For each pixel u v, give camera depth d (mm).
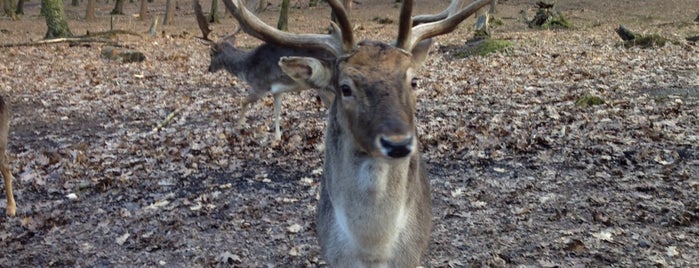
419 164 4895
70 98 14953
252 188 8672
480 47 18922
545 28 25609
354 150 4043
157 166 9781
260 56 10859
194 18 38250
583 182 8102
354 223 4195
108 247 7207
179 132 11641
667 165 8461
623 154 8953
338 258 4562
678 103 11547
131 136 11602
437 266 6273
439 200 7855
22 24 35406
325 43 4285
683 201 7355
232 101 14008
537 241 6676
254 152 10141
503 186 8156
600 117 10844
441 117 11633
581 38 21078
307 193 8398
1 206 8531
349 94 3900
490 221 7207
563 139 9734
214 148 10414
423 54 4492
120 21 36688
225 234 7340
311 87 4270
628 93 12633
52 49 23062
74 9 46469
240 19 4387
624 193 7695
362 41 4215
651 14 29406
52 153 10680
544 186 8070
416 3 40438
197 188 8820
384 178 4035
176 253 6969
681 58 15930
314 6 42750
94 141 11484
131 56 20094
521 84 14133
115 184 9102
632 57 16516
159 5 50062
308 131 11172
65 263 6883
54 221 7922
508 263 6270
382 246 4289
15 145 11492
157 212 8062
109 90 15648
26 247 7301
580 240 6566
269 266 6566
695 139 9391
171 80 16766
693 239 6477
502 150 9430
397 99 3799
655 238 6539
